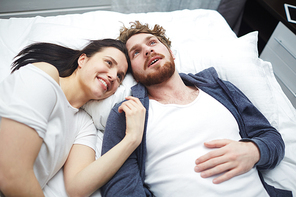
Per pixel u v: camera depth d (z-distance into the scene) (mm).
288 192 784
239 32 2133
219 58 1095
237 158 713
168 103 907
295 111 1092
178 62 1170
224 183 698
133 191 711
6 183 545
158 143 783
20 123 572
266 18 1874
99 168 683
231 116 864
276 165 829
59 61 870
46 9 1443
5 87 623
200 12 1447
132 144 720
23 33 1098
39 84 629
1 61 963
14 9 1374
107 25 1228
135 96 909
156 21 1325
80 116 875
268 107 1002
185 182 708
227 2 1739
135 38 983
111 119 826
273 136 822
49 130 670
